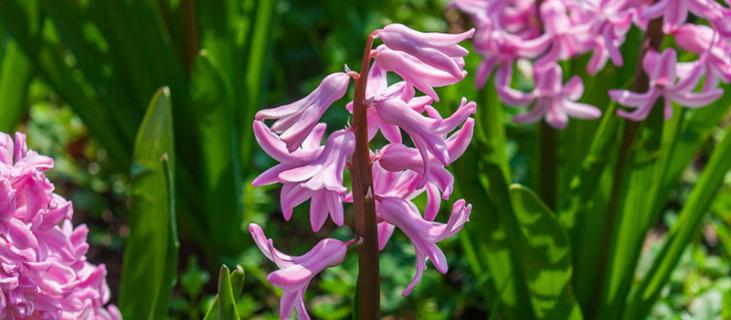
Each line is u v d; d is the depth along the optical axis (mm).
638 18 557
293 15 1001
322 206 441
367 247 460
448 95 620
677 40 555
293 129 432
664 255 606
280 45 1011
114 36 704
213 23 707
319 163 434
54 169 826
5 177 483
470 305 722
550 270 575
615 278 626
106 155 850
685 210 602
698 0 534
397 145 447
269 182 438
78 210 812
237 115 734
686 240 603
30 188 487
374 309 471
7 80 730
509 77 603
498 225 601
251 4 738
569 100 599
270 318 670
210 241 730
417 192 461
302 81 982
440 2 1048
